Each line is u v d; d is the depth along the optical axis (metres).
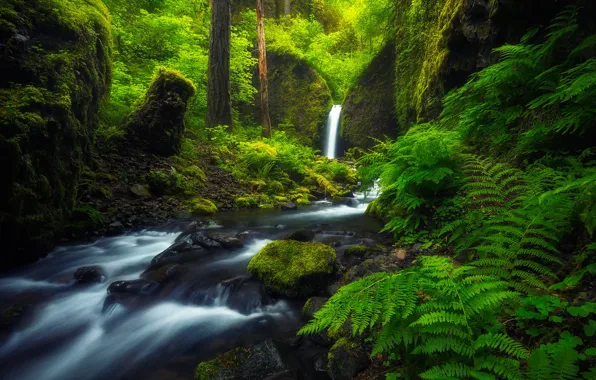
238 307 3.97
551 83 4.17
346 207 9.27
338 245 5.38
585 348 2.00
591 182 2.60
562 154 3.91
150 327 3.68
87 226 6.14
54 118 5.22
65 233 5.83
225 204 8.73
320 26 24.66
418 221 4.86
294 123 20.27
